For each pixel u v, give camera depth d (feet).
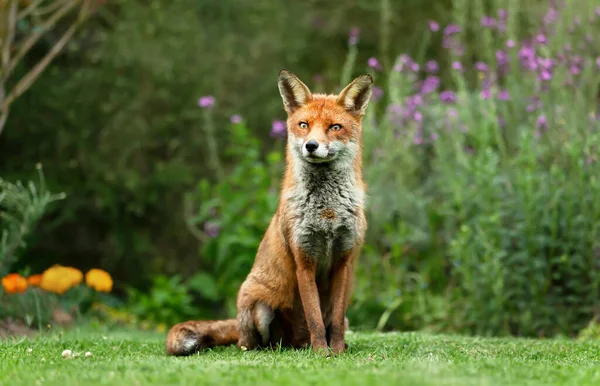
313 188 25.70
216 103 58.39
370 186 42.50
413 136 42.80
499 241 37.81
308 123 25.89
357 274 41.81
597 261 36.63
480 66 41.86
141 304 45.44
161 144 58.08
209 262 50.21
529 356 23.50
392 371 18.22
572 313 36.63
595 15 39.40
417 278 41.63
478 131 40.86
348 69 44.52
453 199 40.37
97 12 57.31
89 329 37.55
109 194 52.70
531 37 48.75
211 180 57.82
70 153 54.34
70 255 57.16
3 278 35.06
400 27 67.51
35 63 54.85
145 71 56.90
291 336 27.45
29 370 19.02
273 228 27.12
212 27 61.21
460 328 38.78
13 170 53.21
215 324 27.20
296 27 65.41
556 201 36.27
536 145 38.60
